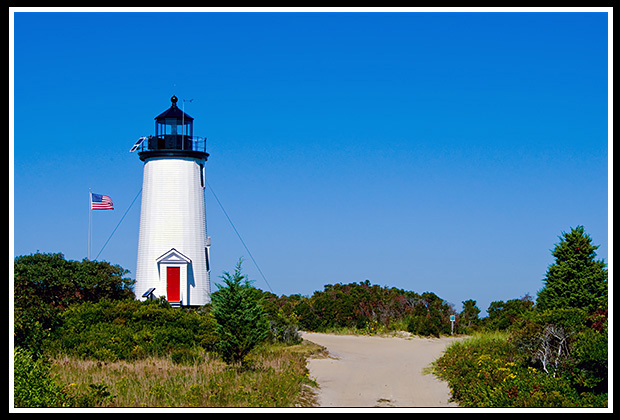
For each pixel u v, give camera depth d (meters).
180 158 44.38
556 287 30.25
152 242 43.78
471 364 25.70
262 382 22.09
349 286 58.41
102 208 41.94
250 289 26.06
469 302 57.84
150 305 33.81
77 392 18.84
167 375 23.12
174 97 45.44
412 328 49.50
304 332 50.53
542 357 22.95
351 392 23.30
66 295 37.19
